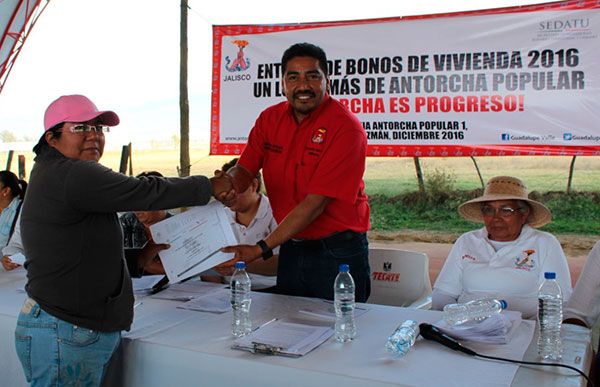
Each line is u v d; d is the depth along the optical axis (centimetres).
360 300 239
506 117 421
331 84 463
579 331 183
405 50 443
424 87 440
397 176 995
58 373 162
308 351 165
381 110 452
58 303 162
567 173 866
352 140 223
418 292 305
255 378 158
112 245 170
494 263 246
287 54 228
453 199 935
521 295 239
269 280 294
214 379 165
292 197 240
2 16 725
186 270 212
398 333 170
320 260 234
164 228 216
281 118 242
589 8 396
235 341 173
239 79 485
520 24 414
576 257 738
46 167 164
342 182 222
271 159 244
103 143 176
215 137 495
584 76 401
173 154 1159
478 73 427
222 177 212
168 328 191
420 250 835
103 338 167
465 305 200
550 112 411
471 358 158
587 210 826
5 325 204
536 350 164
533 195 866
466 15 426
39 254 162
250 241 291
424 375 146
